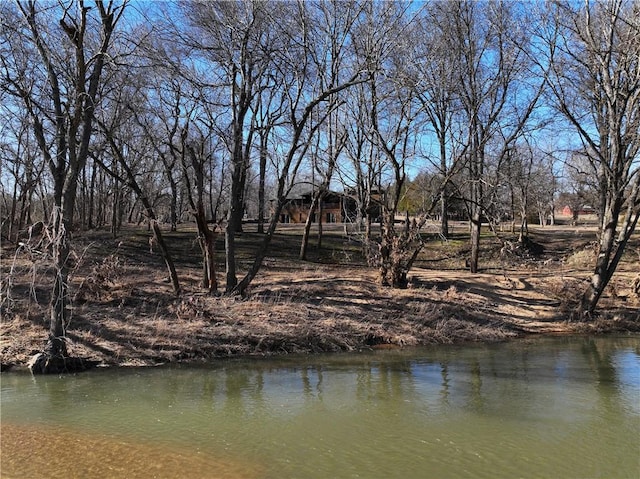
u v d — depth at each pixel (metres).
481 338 18.30
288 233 38.81
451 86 21.94
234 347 15.57
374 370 13.75
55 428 9.04
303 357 15.38
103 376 12.86
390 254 22.09
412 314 19.27
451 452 8.10
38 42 12.65
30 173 23.81
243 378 12.87
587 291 21.19
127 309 16.81
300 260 28.64
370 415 9.88
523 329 19.81
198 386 12.07
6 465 7.36
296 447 8.25
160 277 21.61
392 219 22.19
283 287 21.03
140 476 7.05
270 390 11.73
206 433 8.85
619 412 10.12
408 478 7.15
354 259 30.95
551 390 11.74
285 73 19.83
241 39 17.81
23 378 12.50
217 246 29.89
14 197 29.41
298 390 11.73
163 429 9.05
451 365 14.38
